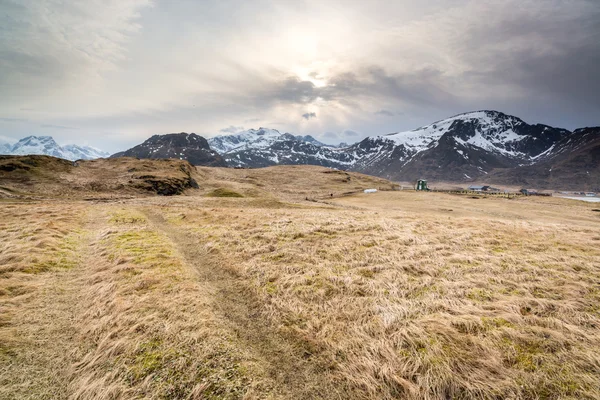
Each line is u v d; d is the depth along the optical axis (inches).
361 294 525.0
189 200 2667.3
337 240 869.8
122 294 498.0
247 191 4040.4
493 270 627.2
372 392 301.1
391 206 3061.0
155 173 4020.7
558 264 660.7
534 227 1168.2
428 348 354.6
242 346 374.6
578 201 3543.3
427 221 1280.8
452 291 520.7
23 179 2925.7
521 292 518.0
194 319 421.4
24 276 556.4
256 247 804.0
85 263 682.8
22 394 288.0
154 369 320.5
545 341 362.6
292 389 306.3
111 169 4271.7
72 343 373.4
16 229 885.2
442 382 304.3
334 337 391.5
